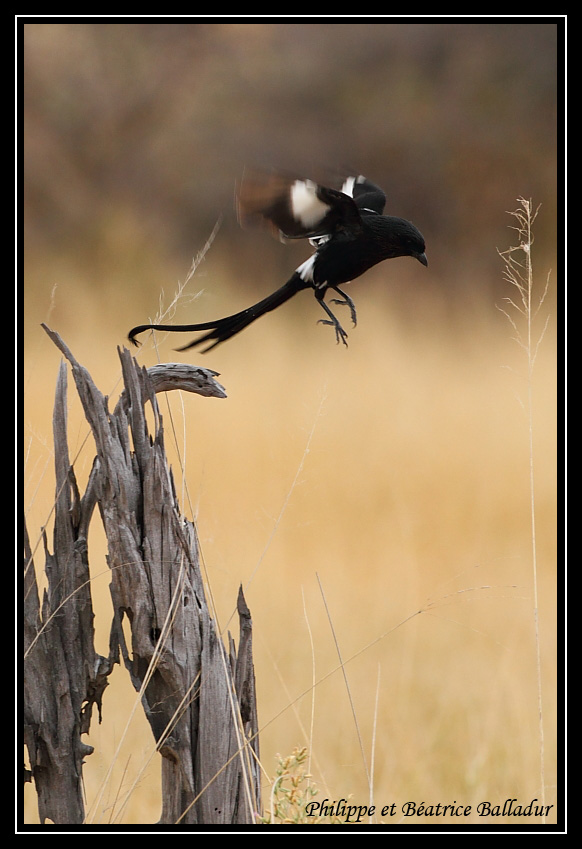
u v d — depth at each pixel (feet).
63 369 22.31
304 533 55.11
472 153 150.51
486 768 36.58
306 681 41.68
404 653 44.04
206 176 148.25
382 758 36.42
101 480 22.09
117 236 129.49
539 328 109.70
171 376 22.99
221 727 22.16
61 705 22.16
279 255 140.56
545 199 146.20
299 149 151.84
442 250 145.69
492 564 55.72
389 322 118.21
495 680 41.22
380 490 62.44
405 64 159.53
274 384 87.66
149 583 22.00
